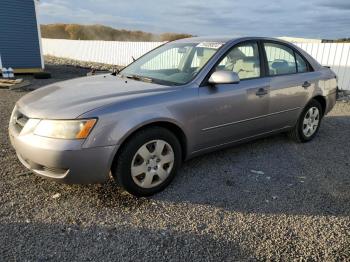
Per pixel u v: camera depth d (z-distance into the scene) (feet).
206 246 8.72
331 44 34.86
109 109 9.95
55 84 13.19
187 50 14.10
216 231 9.37
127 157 10.34
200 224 9.68
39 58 49.26
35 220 9.53
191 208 10.51
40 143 9.60
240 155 15.03
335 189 12.12
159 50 15.61
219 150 14.58
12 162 13.34
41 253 8.19
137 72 14.33
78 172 9.68
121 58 70.85
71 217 9.76
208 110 12.12
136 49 67.00
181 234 9.18
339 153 15.81
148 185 11.02
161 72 13.71
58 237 8.83
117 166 10.37
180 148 11.73
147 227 9.44
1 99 26.20
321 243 8.99
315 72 16.78
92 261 8.02
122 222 9.63
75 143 9.47
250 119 13.75
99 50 75.72
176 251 8.49
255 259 8.30
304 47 37.06
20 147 10.16
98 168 9.87
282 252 8.59
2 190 11.09
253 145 16.39
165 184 11.50
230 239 9.04
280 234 9.33
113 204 10.55
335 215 10.37
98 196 10.98
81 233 9.05
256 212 10.39
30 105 10.74
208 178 12.60
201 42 14.34
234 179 12.61
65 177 9.74
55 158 9.46
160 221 9.74
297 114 15.96
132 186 10.66
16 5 45.52
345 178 13.08
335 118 22.88
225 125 12.88
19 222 9.39
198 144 12.32
